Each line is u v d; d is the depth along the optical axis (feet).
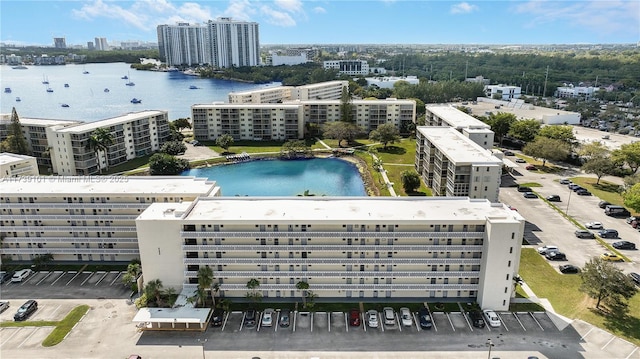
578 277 298.15
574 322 251.39
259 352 229.45
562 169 550.36
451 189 391.65
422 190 476.13
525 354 226.38
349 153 647.15
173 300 258.37
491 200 377.50
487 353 227.81
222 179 549.54
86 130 524.11
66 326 250.16
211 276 261.24
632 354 225.56
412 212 268.62
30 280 298.97
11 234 315.37
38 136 569.64
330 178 551.18
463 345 233.76
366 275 264.72
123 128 590.14
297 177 556.10
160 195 304.09
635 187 390.01
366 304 269.03
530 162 581.53
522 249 336.70
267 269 266.98
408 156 617.21
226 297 273.33
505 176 518.78
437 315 258.57
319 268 266.57
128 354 228.22
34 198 306.96
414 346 233.55
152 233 258.57
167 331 246.68
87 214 310.04
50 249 316.60
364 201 288.71
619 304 267.39
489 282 257.14
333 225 259.39
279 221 255.50
